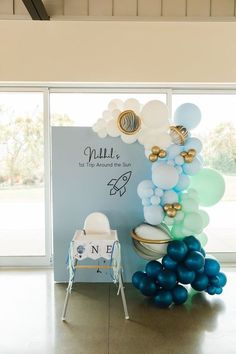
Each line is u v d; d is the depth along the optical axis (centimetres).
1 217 402
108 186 340
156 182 290
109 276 346
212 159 402
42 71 347
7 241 403
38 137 390
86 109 389
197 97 394
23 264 392
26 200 399
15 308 291
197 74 352
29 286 338
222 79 353
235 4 348
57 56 346
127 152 338
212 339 245
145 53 348
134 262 343
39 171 393
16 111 389
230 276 360
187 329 257
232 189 409
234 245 408
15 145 392
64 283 345
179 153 299
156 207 295
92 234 296
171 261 286
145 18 346
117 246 276
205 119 396
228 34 349
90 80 349
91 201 341
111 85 371
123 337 246
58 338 245
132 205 341
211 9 348
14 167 394
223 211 412
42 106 383
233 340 244
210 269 300
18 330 256
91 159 338
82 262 344
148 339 244
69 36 344
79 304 298
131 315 278
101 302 302
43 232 402
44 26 342
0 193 398
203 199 316
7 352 229
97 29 344
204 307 293
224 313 282
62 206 340
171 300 286
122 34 345
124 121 307
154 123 293
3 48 344
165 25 346
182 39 348
